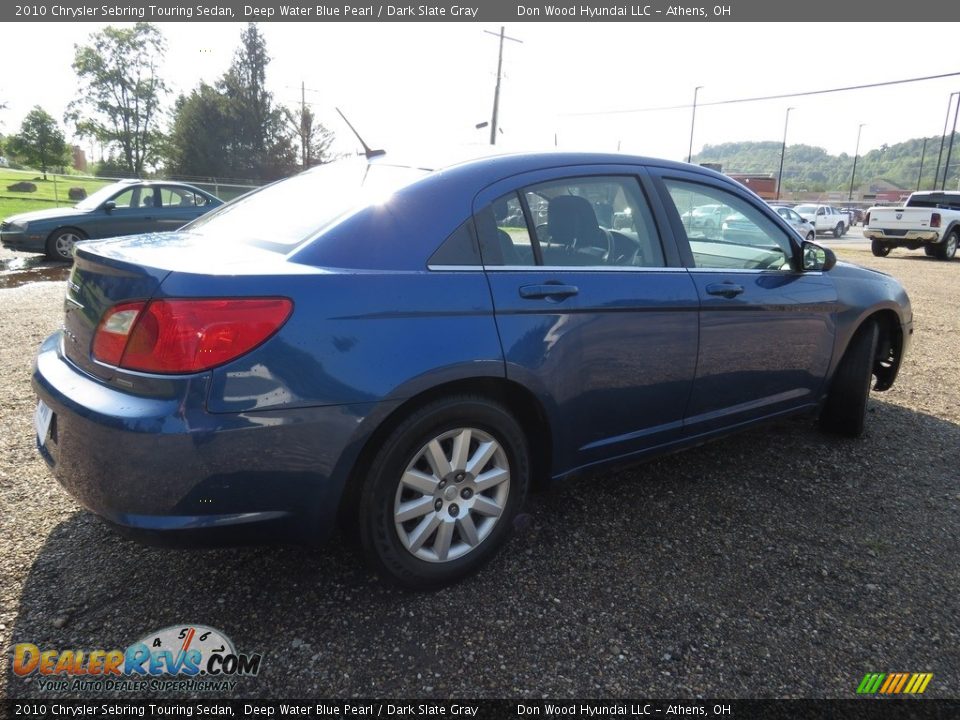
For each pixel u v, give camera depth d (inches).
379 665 81.7
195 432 73.4
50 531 107.0
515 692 78.3
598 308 102.6
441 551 94.0
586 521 118.3
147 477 74.2
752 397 133.3
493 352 91.1
